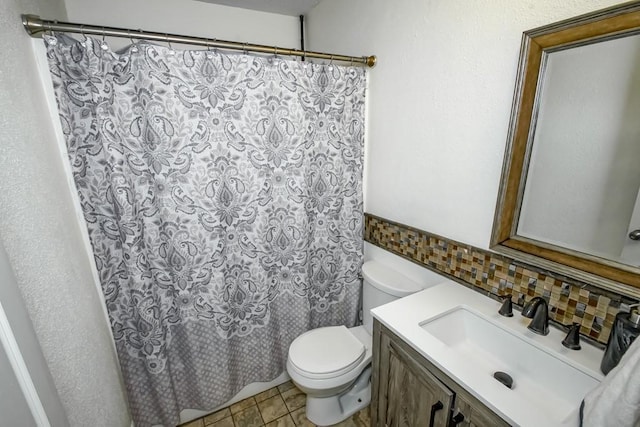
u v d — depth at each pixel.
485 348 1.13
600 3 0.79
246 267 1.56
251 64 1.34
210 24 1.96
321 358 1.47
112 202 1.24
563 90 0.89
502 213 1.10
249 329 1.66
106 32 1.10
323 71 1.53
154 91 1.20
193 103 1.27
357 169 1.77
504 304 1.08
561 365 0.90
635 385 0.56
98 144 1.18
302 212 1.61
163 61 1.19
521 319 1.07
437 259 1.42
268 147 1.46
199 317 1.48
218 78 1.29
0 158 0.74
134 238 1.27
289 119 1.48
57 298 0.92
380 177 1.71
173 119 1.25
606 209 0.84
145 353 1.39
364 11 1.61
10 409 0.58
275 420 1.64
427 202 1.44
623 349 0.75
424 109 1.36
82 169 1.17
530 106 0.96
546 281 1.01
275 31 2.16
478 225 1.22
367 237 1.89
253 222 1.51
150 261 1.33
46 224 0.92
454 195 1.30
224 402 1.65
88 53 1.09
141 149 1.24
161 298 1.39
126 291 1.34
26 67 0.97
